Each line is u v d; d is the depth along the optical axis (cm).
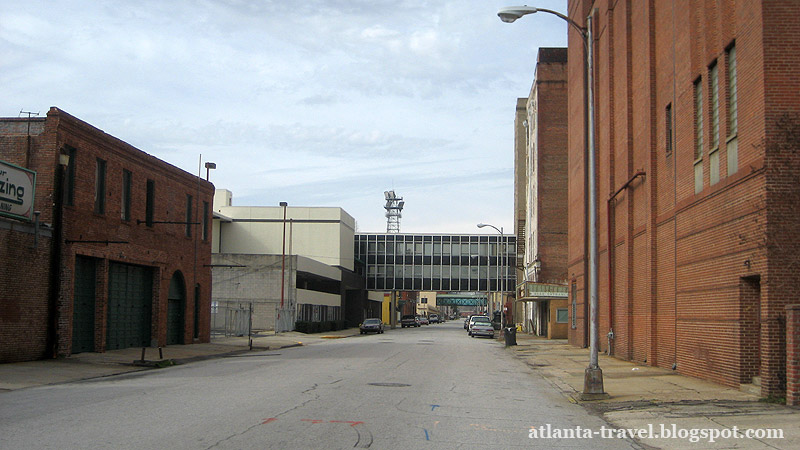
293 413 1200
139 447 886
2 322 2209
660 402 1470
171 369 2259
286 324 5884
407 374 2062
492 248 8762
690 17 2041
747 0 1608
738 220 1659
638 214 2677
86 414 1170
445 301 15075
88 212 2664
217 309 5875
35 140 2455
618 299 2994
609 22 3180
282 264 5988
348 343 4462
